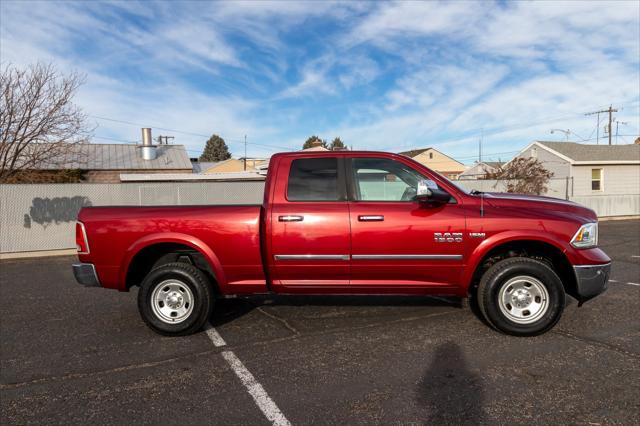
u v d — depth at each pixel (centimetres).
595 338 416
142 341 432
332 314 510
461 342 412
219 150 8538
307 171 448
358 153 450
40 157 1722
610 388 314
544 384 322
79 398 314
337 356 384
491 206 429
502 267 419
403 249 424
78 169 2491
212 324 481
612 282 664
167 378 346
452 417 279
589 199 2077
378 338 427
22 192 1109
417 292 441
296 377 344
